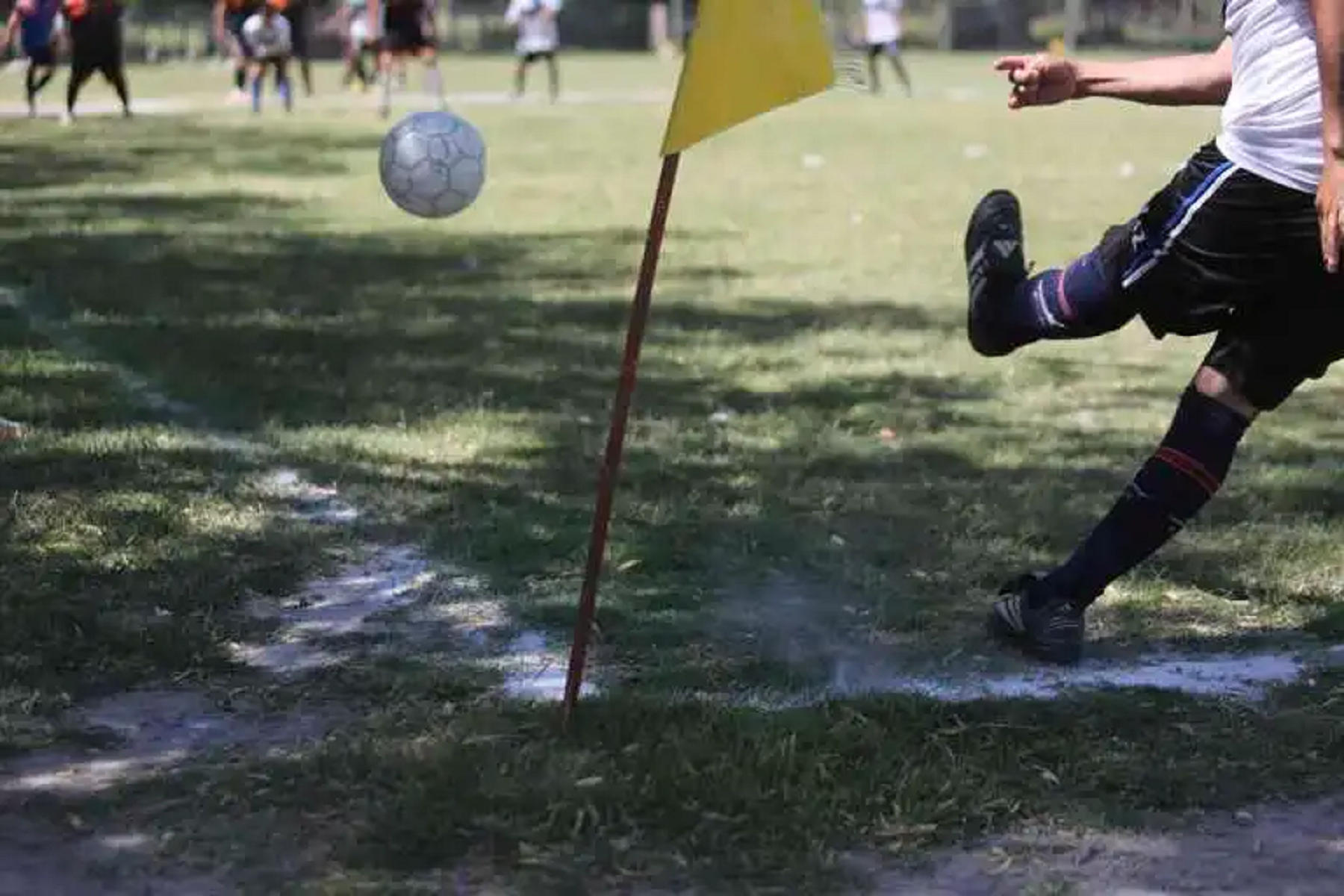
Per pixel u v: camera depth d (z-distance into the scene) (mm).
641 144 27438
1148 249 5574
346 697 5625
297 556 6945
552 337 11539
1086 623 6391
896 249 16109
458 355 10883
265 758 5113
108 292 12820
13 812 4781
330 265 14523
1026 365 11031
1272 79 5270
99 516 7312
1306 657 6086
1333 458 8875
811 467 8508
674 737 5168
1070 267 5891
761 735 5184
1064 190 21141
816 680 5793
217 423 9000
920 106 37688
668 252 15758
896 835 4656
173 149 25484
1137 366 11078
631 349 5062
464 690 5672
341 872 4445
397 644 6090
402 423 9102
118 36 31047
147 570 6723
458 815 4695
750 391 10156
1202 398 5719
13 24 37125
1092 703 5543
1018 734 5301
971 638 6219
